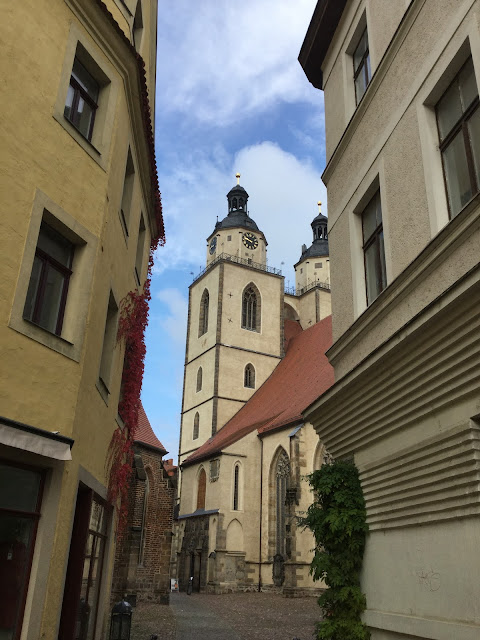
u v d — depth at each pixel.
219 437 53.28
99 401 10.87
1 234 8.04
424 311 6.48
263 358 59.69
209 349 59.16
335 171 11.49
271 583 41.56
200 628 20.09
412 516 7.37
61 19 10.00
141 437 30.94
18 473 7.91
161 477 31.70
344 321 10.30
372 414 8.29
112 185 11.11
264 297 62.31
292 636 18.38
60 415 8.61
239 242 65.19
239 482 45.16
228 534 43.41
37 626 7.72
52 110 9.41
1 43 8.66
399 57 8.76
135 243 14.72
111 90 11.29
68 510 8.65
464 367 6.15
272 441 44.53
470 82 7.06
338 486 8.96
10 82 8.66
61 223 9.26
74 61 10.68
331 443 10.03
